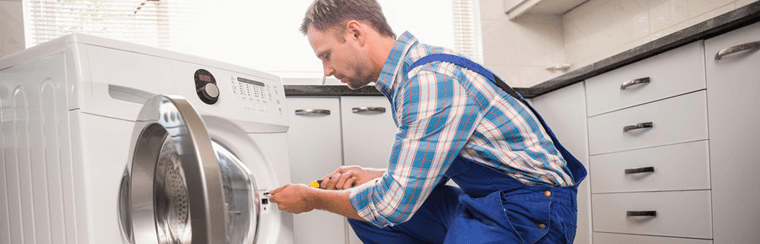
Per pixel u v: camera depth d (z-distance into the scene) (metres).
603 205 2.22
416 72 1.19
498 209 1.22
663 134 1.91
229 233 1.32
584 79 2.30
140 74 1.19
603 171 2.21
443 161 1.16
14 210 1.31
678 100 1.85
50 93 1.16
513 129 1.23
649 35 2.71
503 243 1.21
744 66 1.61
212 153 0.94
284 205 1.31
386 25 1.31
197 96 1.29
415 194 1.17
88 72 1.10
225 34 2.78
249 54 2.81
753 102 1.58
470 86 1.19
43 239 1.20
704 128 1.75
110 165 1.12
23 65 1.26
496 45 3.16
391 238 1.61
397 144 1.18
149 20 2.65
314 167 2.15
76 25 2.55
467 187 1.32
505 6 3.20
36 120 1.21
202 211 0.91
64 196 1.13
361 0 1.29
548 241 1.23
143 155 1.11
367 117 2.26
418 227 1.58
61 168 1.13
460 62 1.22
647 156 1.99
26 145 1.25
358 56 1.29
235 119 1.35
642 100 2.00
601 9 3.00
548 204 1.21
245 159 1.40
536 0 2.96
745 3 2.27
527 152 1.24
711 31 1.70
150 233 1.13
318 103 2.19
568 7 3.20
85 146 1.08
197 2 2.75
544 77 3.22
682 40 1.80
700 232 1.78
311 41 1.31
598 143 2.23
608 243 2.20
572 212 1.26
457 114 1.15
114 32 2.61
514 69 3.17
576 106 2.35
